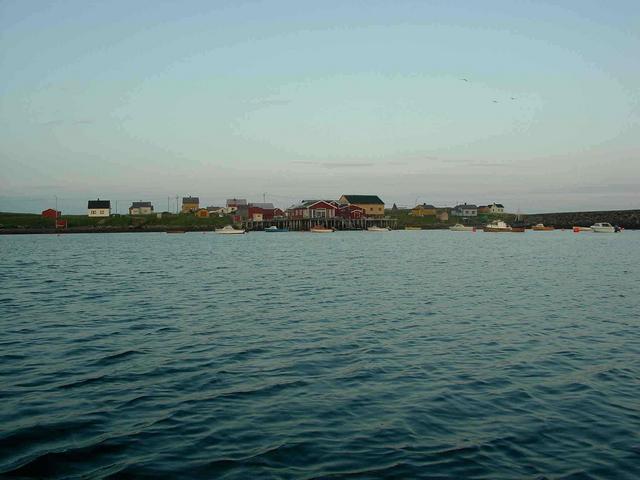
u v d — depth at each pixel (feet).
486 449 34.78
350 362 55.62
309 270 157.58
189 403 43.27
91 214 609.83
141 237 457.68
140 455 33.76
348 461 33.06
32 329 71.61
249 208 606.14
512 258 208.23
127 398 44.34
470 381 49.26
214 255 230.68
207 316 81.35
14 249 279.08
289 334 68.69
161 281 129.08
